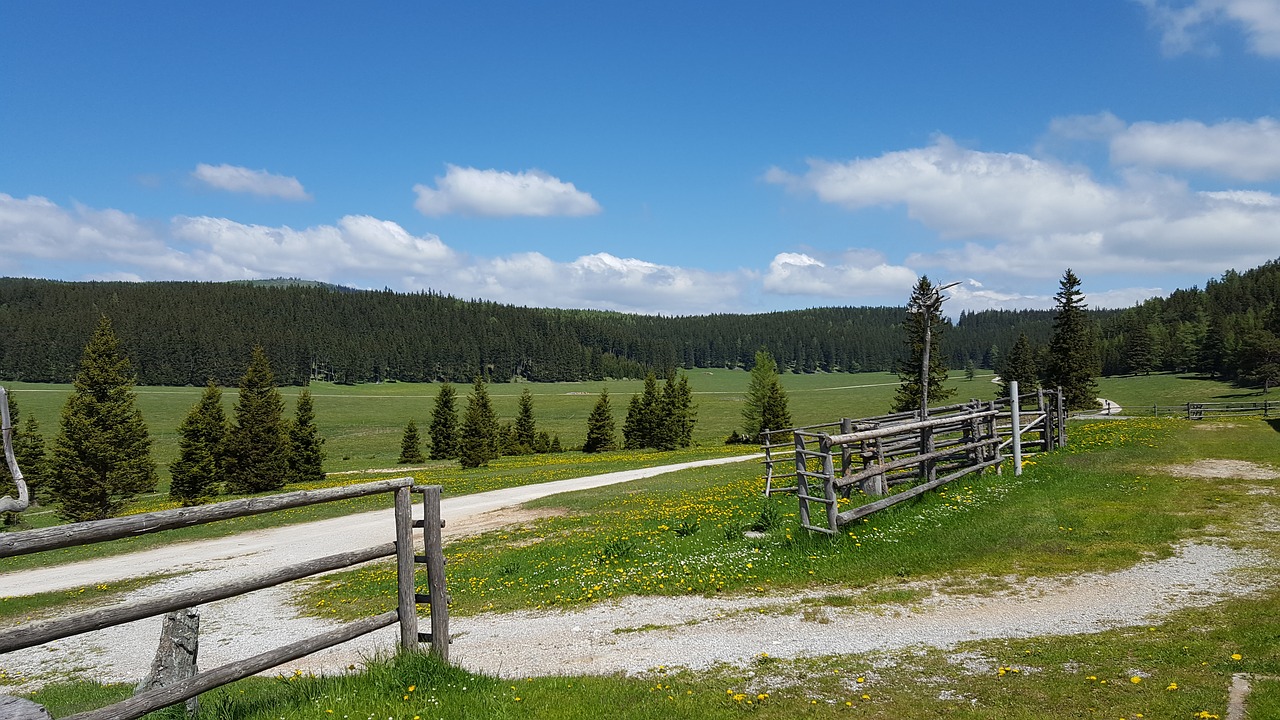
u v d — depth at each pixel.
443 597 7.16
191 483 51.25
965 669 6.93
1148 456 19.53
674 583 11.73
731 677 7.11
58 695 9.13
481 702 6.03
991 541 12.13
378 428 114.25
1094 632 7.89
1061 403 22.20
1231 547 11.24
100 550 25.94
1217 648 6.95
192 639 5.85
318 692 6.29
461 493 37.06
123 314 189.25
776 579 11.35
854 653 7.70
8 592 19.50
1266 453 20.08
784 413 79.88
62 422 42.19
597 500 27.45
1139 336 141.62
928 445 16.39
